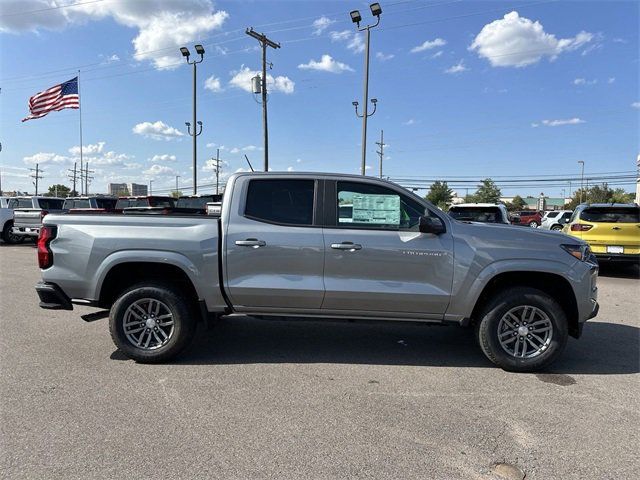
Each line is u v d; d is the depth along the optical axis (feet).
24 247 57.62
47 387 14.15
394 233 15.98
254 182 16.61
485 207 39.11
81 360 16.60
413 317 16.15
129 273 17.13
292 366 16.25
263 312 16.48
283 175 16.60
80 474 9.71
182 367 16.02
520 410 12.95
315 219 16.22
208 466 10.05
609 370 16.16
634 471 10.09
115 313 16.12
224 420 12.15
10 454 10.43
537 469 10.11
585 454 10.73
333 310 16.24
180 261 16.01
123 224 16.37
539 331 15.81
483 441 11.24
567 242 15.83
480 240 15.79
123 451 10.60
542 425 12.09
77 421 12.00
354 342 19.13
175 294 16.19
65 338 19.19
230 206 16.46
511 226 16.63
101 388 14.12
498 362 15.85
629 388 14.58
